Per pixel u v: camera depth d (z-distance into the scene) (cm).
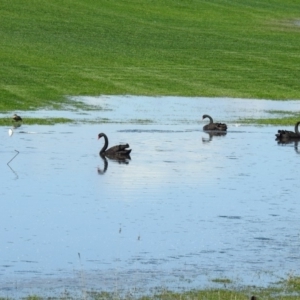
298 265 2231
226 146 4000
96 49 7494
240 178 3266
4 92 5575
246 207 2809
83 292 2008
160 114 5072
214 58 7431
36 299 1958
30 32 8038
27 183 3114
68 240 2419
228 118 5003
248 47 8100
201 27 9088
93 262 2239
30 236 2452
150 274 2150
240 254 2316
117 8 9638
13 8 9019
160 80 6378
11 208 2752
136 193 2978
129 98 5684
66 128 4441
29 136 4162
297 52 8012
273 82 6569
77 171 3350
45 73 6334
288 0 11412
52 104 5325
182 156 3712
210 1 10625
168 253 2317
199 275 2144
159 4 10088
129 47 7694
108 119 4809
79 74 6391
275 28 9469
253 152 3853
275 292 2019
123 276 2130
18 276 2128
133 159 3625
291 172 3406
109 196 2927
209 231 2523
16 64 6575
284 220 2658
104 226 2561
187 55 7488
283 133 4212
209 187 3100
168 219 2647
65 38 7894
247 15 10131
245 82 6506
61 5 9438
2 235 2456
